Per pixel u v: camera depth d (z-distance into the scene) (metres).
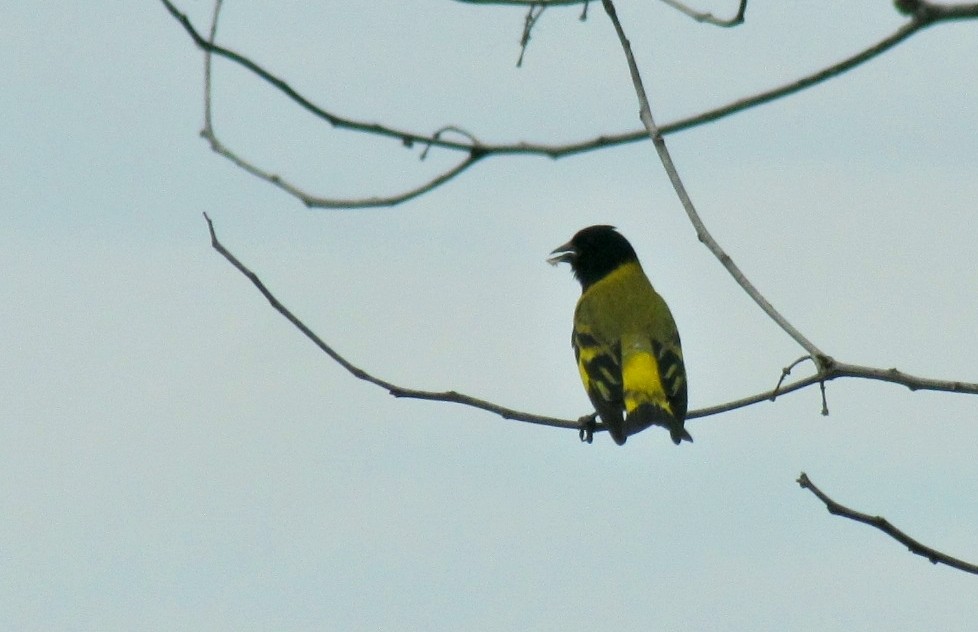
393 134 10.30
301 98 10.18
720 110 9.14
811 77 8.37
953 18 6.45
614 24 10.93
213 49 9.98
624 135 10.05
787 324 11.45
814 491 10.85
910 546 10.69
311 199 10.77
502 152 10.34
